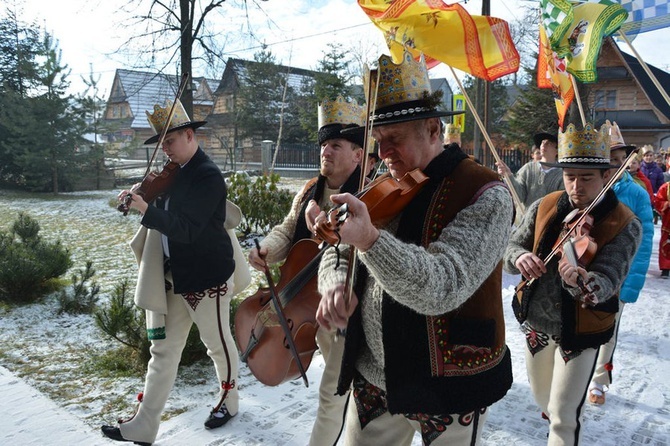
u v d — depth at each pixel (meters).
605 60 30.69
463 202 1.71
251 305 2.67
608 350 3.89
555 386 2.72
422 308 1.52
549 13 4.76
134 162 33.56
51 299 6.13
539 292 2.86
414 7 3.19
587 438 3.44
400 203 1.75
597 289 2.50
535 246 2.94
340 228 1.40
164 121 3.33
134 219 13.40
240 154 37.66
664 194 8.20
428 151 1.80
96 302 5.91
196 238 3.16
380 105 1.75
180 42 15.44
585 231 2.73
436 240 1.71
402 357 1.76
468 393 1.74
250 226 10.36
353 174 2.95
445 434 1.81
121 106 44.72
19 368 4.30
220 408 3.45
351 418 2.08
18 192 20.73
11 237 6.93
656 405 3.90
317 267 2.54
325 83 30.67
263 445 3.20
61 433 3.24
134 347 4.41
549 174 5.61
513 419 3.67
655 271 8.73
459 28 3.26
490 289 1.79
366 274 1.91
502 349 1.85
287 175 28.81
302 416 3.57
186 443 3.21
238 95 37.09
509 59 3.35
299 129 37.22
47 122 19.98
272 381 2.52
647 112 30.41
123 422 3.14
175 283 3.19
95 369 4.30
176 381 4.14
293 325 2.53
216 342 3.37
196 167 3.27
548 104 27.62
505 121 34.12
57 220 13.07
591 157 2.78
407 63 1.72
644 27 4.53
